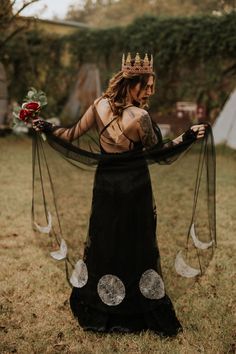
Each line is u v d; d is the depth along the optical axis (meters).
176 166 3.34
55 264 4.27
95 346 2.93
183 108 14.09
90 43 15.30
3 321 3.22
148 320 3.08
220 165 9.98
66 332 3.08
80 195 3.51
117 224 2.97
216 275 4.08
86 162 3.02
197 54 13.48
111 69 15.13
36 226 3.58
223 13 12.98
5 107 13.92
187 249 3.28
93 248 3.07
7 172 8.70
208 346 2.95
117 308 3.05
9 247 4.71
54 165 3.43
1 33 13.36
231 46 12.74
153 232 3.04
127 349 2.90
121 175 2.95
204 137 3.10
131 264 3.01
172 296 3.14
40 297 3.62
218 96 13.62
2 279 3.93
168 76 14.25
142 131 2.90
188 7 29.31
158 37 13.95
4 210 6.05
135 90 2.95
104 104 3.05
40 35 15.41
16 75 15.23
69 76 15.73
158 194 3.50
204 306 3.47
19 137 13.33
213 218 3.26
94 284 3.10
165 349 2.89
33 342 2.96
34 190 3.58
